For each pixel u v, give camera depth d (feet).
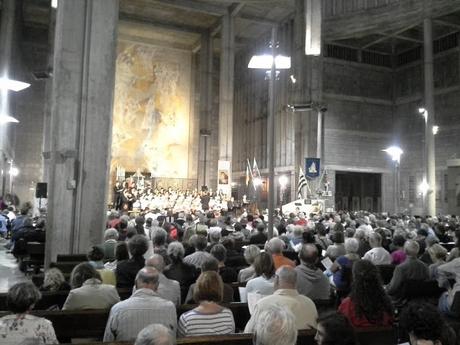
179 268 20.30
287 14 120.47
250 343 11.08
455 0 92.68
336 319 7.44
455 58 111.24
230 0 87.71
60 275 18.84
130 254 21.77
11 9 98.63
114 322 12.46
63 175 39.24
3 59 97.35
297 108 91.50
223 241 27.84
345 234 33.60
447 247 36.09
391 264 25.27
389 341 12.53
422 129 118.52
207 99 135.23
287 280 13.23
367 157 122.01
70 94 40.22
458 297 17.02
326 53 119.55
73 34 40.63
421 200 116.88
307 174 69.46
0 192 91.25
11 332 11.05
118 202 101.04
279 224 42.50
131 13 125.29
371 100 123.95
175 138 137.18
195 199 101.50
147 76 135.64
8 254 49.88
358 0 108.88
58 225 39.27
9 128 105.70
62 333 14.01
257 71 136.46
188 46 141.59
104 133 40.98
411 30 115.55
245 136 142.31
